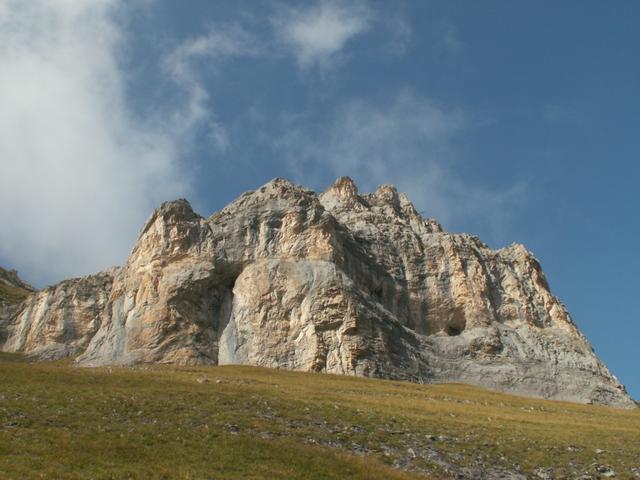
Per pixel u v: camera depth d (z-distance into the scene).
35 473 42.28
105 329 136.12
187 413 60.19
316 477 48.12
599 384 134.25
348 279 131.75
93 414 57.19
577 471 56.44
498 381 131.75
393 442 59.25
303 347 122.44
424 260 154.38
